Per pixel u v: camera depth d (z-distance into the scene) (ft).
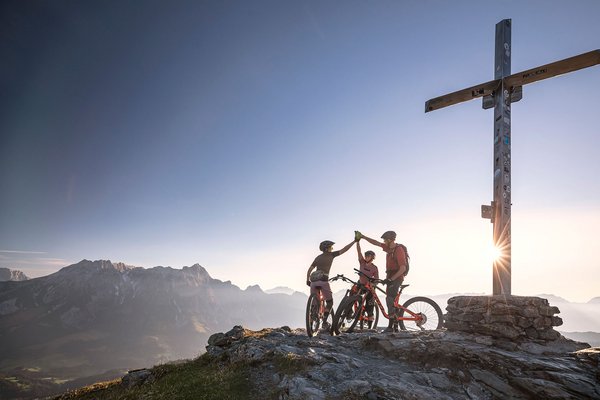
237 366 16.25
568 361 12.96
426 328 19.94
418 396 11.80
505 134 16.65
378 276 21.62
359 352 16.58
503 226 16.03
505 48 17.13
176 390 14.84
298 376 13.51
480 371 13.29
